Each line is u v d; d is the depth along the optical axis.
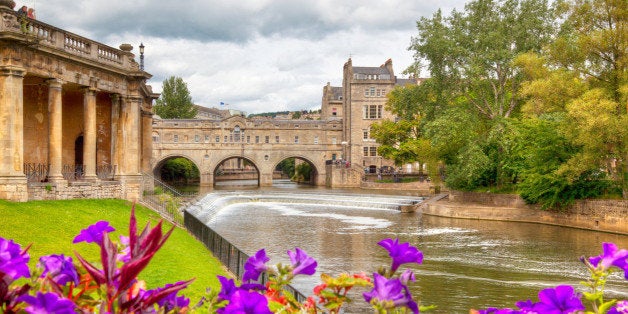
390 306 3.00
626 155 38.50
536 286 21.86
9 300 2.91
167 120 104.94
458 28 50.03
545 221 44.34
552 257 28.77
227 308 3.01
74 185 28.00
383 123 91.19
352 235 36.62
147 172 44.91
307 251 29.80
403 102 54.88
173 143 99.12
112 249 2.90
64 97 34.12
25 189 23.84
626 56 37.88
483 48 48.97
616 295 19.92
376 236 36.28
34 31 25.50
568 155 42.09
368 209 56.41
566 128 39.59
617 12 37.91
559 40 41.28
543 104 41.44
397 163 91.62
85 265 2.95
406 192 81.69
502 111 50.66
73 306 2.71
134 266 2.69
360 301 17.42
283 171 171.00
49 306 2.61
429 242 33.97
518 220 46.06
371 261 26.91
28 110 29.98
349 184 98.12
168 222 29.67
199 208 46.94
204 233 25.11
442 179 75.19
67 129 34.16
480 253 29.98
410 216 50.06
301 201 63.28
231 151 102.00
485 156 48.06
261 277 14.18
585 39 38.78
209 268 18.23
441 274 24.19
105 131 35.31
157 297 2.99
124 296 2.93
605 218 39.06
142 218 27.52
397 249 3.30
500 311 3.85
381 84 105.69
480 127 52.75
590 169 40.66
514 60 44.25
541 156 43.97
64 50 27.06
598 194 40.91
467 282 22.50
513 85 50.69
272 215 49.62
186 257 19.44
